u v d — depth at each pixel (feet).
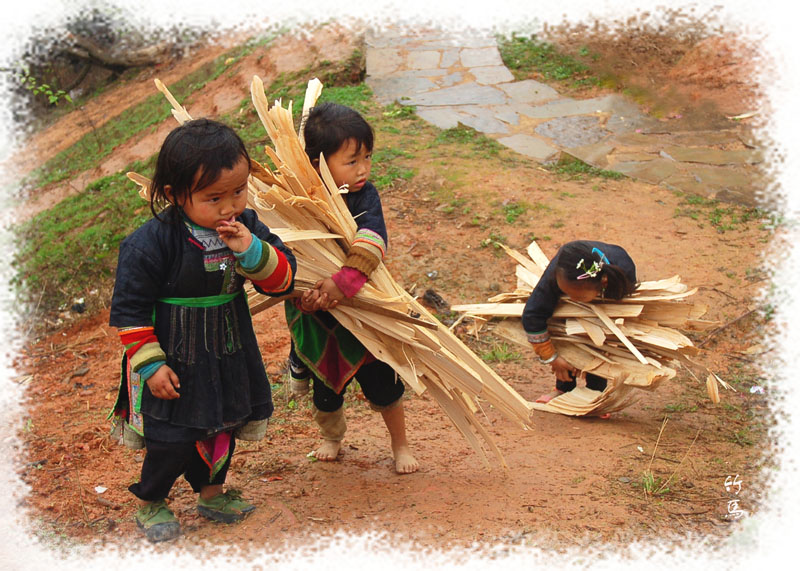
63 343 24.17
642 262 23.57
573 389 16.48
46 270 30.55
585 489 12.21
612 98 38.11
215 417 10.00
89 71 62.03
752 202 27.68
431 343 11.93
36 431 16.20
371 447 14.29
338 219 11.50
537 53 43.65
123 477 13.23
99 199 39.17
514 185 28.55
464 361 12.70
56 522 11.32
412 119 35.58
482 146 32.37
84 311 26.99
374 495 12.04
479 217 26.40
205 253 9.66
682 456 13.69
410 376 11.80
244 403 10.32
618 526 10.94
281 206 11.22
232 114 40.40
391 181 28.84
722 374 18.19
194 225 9.66
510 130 34.73
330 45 43.01
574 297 14.90
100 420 16.81
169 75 55.88
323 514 11.32
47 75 58.39
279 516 11.20
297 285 11.46
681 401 16.70
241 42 51.08
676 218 26.43
